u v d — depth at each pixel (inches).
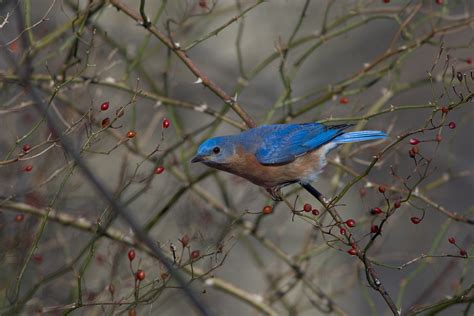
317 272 531.2
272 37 717.9
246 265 673.0
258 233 530.0
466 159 685.3
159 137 609.9
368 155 542.3
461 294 389.1
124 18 639.8
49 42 470.6
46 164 450.3
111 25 636.7
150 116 608.7
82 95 476.7
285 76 513.3
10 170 449.4
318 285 543.5
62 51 491.2
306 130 443.8
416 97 679.1
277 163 434.9
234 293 515.2
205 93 685.3
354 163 590.2
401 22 498.3
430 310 434.3
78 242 505.0
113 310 374.6
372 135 453.4
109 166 562.9
